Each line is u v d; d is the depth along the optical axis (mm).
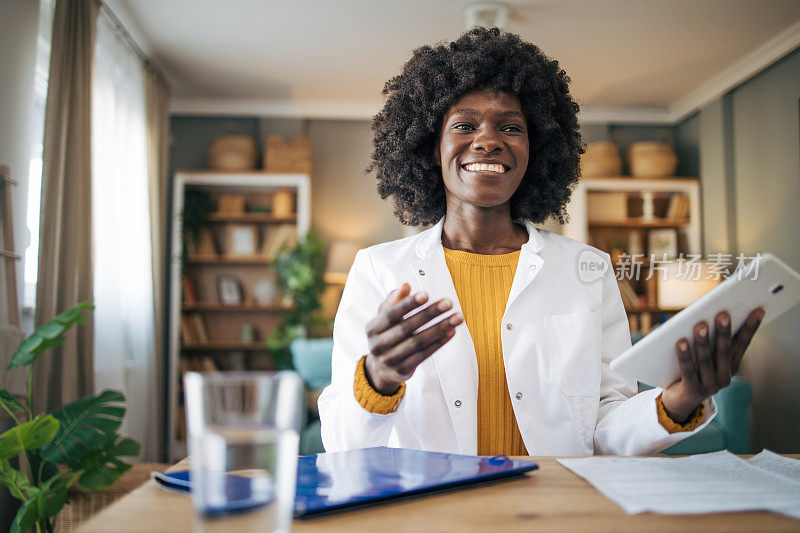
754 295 748
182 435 5699
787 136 4836
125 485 2555
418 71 1441
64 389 3133
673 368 840
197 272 6062
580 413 1158
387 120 1580
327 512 564
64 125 3281
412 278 1264
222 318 6059
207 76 5559
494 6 4289
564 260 1292
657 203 6258
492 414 1197
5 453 2053
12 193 3039
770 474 689
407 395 1183
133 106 4688
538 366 1187
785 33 4672
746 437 3354
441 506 591
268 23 4602
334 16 4504
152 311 4801
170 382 5652
